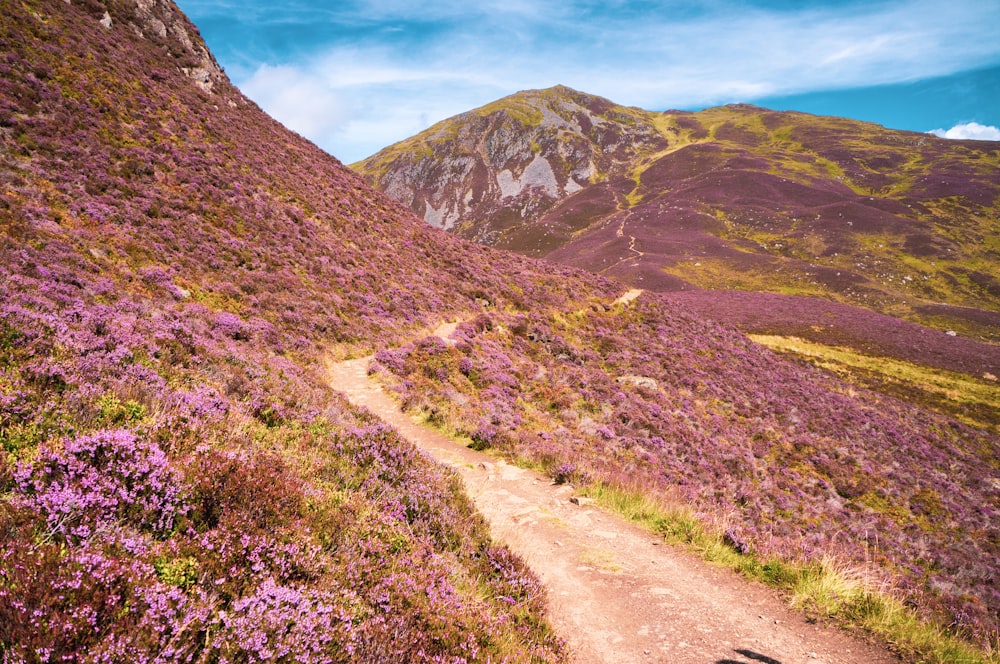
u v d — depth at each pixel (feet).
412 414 60.80
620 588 26.66
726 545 32.40
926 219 442.50
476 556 26.37
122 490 14.65
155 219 79.36
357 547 19.49
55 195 68.59
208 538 14.71
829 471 90.68
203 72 146.00
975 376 191.62
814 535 61.77
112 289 53.62
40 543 11.82
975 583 59.31
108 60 108.58
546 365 103.40
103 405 21.83
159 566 12.89
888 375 188.75
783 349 204.44
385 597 16.78
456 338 96.12
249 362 47.70
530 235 545.03
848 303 307.58
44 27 99.86
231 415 29.86
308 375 56.85
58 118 83.35
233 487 17.47
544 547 31.07
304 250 101.50
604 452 66.90
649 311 158.20
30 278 44.80
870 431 119.96
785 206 482.69
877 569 42.47
